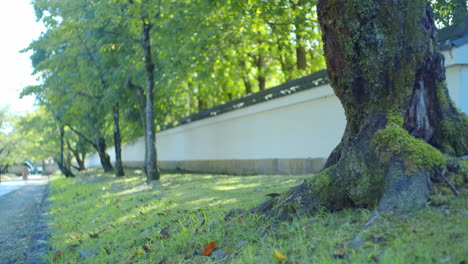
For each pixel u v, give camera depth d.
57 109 21.83
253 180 10.18
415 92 4.32
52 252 5.86
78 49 16.59
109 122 23.28
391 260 2.66
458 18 6.75
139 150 34.69
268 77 21.22
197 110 24.61
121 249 5.43
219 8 11.29
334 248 3.20
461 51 7.76
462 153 4.43
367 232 3.21
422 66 4.32
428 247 2.80
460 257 2.57
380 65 4.17
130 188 12.38
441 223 3.11
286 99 13.26
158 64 15.20
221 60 15.70
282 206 4.27
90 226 7.54
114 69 16.47
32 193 21.45
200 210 6.02
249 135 15.85
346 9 4.21
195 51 13.05
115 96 16.62
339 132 11.23
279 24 11.73
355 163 4.00
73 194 14.16
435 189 3.62
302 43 13.95
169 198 8.30
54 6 14.34
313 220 3.88
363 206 3.92
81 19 14.66
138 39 14.81
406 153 3.68
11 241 7.55
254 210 4.74
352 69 4.30
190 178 13.59
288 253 3.40
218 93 21.80
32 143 46.50
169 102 20.09
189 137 22.22
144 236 5.54
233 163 17.11
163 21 11.83
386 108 4.16
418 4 4.20
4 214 12.48
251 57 17.80
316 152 12.12
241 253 3.78
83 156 44.84
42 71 18.73
